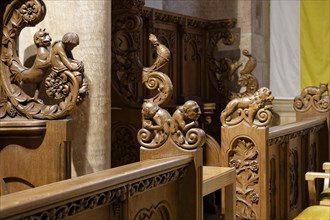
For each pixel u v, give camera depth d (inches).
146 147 120.5
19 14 135.4
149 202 108.5
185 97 265.7
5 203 69.9
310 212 167.9
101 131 153.3
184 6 306.3
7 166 133.6
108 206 94.3
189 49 271.0
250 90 271.4
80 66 127.9
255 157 176.4
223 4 296.2
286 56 316.5
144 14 234.5
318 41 312.5
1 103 135.6
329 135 255.9
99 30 153.2
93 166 152.5
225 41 280.8
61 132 130.7
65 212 79.9
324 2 311.3
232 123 178.5
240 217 179.8
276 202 196.2
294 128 206.7
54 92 129.6
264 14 309.6
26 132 130.3
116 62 193.2
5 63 135.3
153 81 176.2
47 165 131.7
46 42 132.2
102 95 153.5
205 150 201.2
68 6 153.7
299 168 224.1
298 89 315.6
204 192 135.7
